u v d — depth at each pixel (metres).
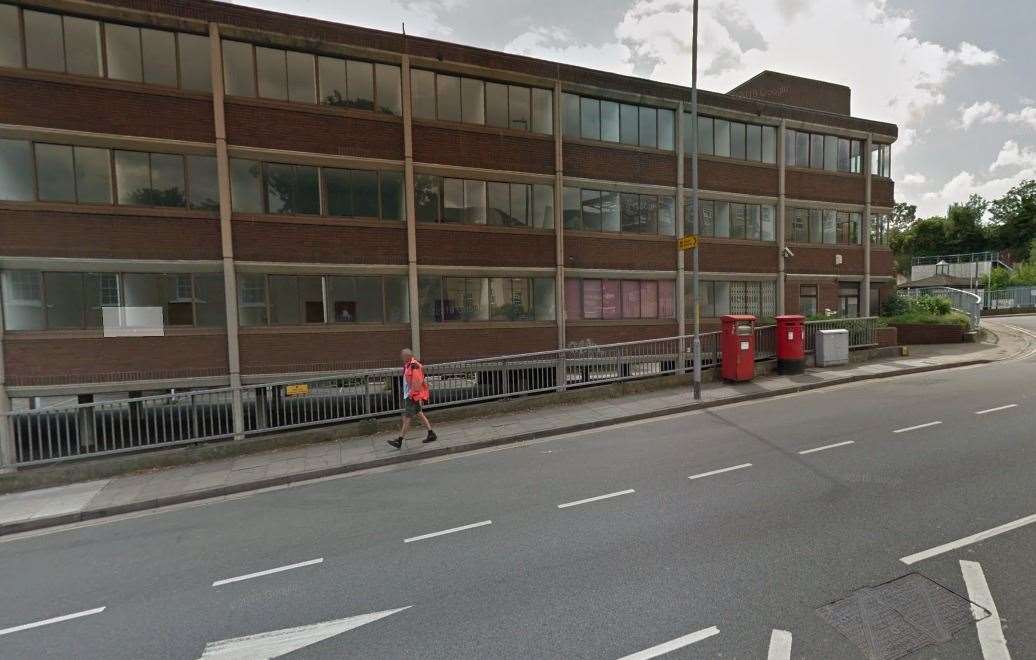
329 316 13.44
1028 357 15.39
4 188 10.98
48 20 11.15
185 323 12.23
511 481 7.05
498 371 11.88
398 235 13.96
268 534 5.86
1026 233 60.53
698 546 4.70
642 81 16.70
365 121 13.56
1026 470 6.13
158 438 9.34
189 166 12.18
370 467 8.50
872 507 5.30
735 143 18.64
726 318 12.94
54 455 10.17
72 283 11.45
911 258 64.62
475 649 3.46
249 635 3.88
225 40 12.38
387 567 4.77
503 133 15.05
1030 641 3.21
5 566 5.60
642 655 3.27
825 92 22.62
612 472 7.08
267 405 12.54
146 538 6.12
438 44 14.16
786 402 10.86
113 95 11.55
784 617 3.57
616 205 16.77
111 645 3.87
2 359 10.91
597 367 13.04
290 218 12.92
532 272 15.45
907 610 3.58
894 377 13.15
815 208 20.12
